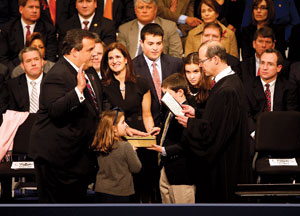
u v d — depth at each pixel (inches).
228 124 359.6
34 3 566.9
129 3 615.5
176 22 608.1
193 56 424.5
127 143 374.0
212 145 363.9
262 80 512.1
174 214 214.5
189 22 602.9
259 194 357.4
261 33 532.4
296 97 509.4
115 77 439.8
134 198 441.4
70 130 350.0
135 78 443.2
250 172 373.1
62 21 581.9
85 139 362.0
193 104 406.3
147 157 441.4
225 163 369.4
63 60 356.5
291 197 442.3
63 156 351.3
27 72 501.7
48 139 350.0
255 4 584.4
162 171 406.6
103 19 577.6
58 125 349.4
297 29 585.0
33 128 358.0
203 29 538.0
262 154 485.1
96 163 379.9
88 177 373.1
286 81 510.3
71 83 350.3
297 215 211.9
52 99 343.0
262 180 493.7
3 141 454.3
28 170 445.7
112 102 433.7
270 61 501.7
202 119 367.6
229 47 574.2
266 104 505.0
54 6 602.2
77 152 357.1
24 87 503.5
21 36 573.9
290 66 538.3
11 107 501.7
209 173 375.6
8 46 574.2
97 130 368.2
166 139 400.8
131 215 214.2
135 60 492.4
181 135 395.5
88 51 357.4
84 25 574.9
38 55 500.4
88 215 213.3
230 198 368.2
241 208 213.8
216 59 371.2
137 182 444.1
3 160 483.5
